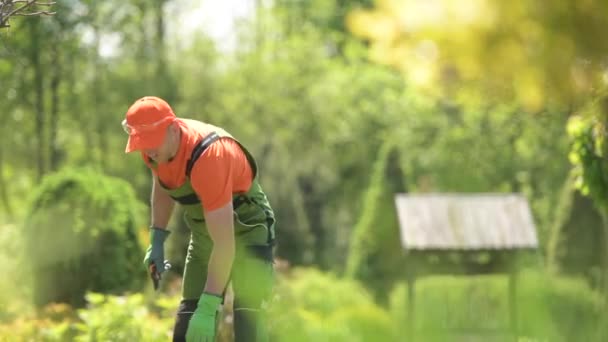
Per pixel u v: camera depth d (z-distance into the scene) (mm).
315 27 37750
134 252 10516
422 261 13766
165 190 4129
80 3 22922
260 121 28500
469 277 12836
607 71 2723
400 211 14117
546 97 2752
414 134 27203
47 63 23344
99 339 7242
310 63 31391
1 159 26078
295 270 16578
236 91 28469
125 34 26094
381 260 16828
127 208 10555
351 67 33875
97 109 25875
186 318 4219
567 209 14297
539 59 2631
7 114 23953
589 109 4129
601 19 2545
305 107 29906
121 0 25172
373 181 17781
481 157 25641
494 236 13695
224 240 3895
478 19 2615
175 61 27109
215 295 3920
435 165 26266
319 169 28969
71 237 10273
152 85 26031
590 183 7820
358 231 17312
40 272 10273
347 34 37438
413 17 2678
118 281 10328
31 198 10531
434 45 2678
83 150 28078
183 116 26609
